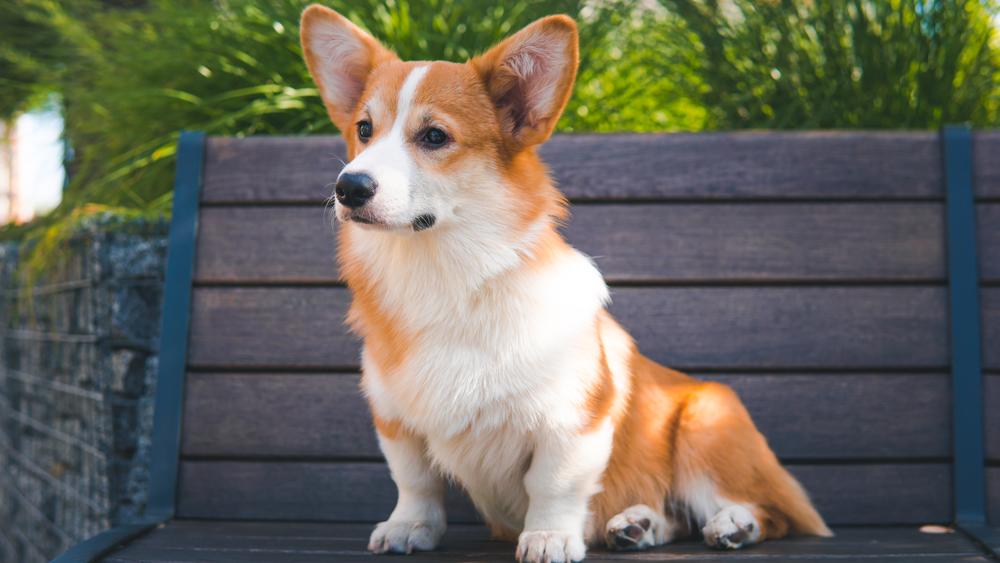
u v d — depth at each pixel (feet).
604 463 6.59
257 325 8.36
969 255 8.14
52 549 11.34
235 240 8.50
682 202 8.52
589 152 8.59
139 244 9.71
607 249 8.47
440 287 6.45
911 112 11.34
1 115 15.53
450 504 8.23
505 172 6.74
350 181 6.09
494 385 6.32
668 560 6.31
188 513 8.08
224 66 11.36
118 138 11.88
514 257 6.48
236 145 8.64
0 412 14.96
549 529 6.44
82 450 10.14
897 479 8.00
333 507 8.15
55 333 11.18
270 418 8.25
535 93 6.81
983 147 8.36
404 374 6.49
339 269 8.39
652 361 8.00
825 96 11.33
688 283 8.43
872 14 11.81
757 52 11.78
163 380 8.18
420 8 11.52
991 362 8.05
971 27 11.66
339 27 7.45
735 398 7.63
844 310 8.27
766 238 8.41
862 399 8.14
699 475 7.39
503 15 11.22
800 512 7.40
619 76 12.55
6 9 14.69
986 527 7.43
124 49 12.22
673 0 12.01
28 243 12.35
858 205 8.39
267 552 6.58
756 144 8.52
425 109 6.63
